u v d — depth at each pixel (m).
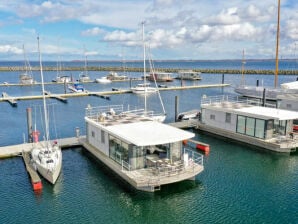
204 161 33.47
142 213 23.12
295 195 25.61
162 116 48.66
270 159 34.06
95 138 34.16
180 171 26.30
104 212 23.25
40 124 53.06
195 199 24.98
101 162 32.16
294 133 39.22
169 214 22.94
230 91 100.81
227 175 29.67
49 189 26.80
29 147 35.53
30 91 102.62
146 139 26.16
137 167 27.14
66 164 32.47
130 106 72.50
